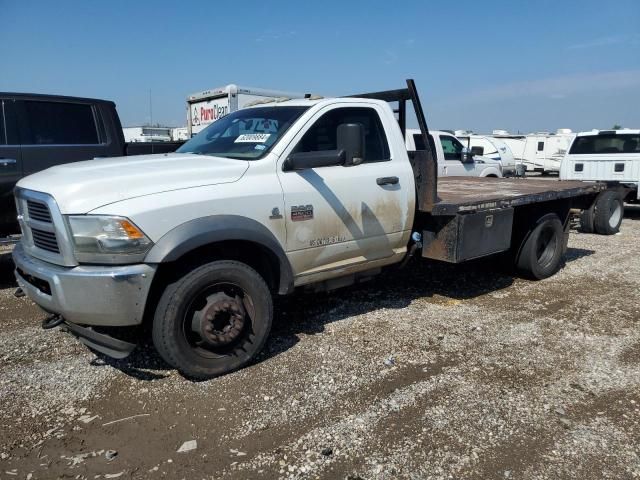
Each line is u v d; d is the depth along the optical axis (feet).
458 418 11.10
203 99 49.90
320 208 14.70
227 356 12.98
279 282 14.29
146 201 11.78
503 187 24.30
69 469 9.48
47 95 21.53
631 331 16.05
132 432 10.61
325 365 13.52
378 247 16.60
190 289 12.09
